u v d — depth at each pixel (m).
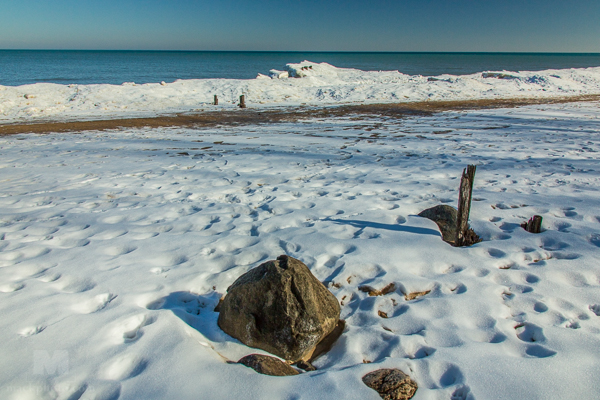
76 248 4.96
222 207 6.66
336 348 3.25
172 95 27.44
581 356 2.97
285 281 3.24
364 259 4.59
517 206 6.45
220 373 2.75
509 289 4.02
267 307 3.20
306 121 18.56
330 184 8.09
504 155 10.69
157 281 4.14
